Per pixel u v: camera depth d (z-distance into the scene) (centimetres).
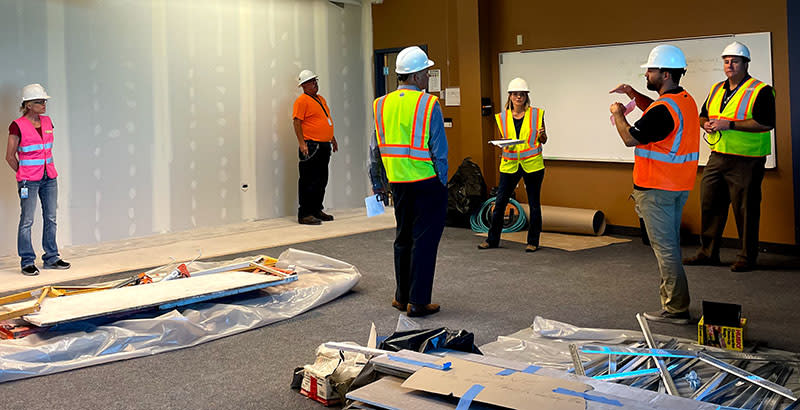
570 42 767
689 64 678
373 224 851
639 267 596
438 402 277
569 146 778
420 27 920
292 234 802
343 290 536
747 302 487
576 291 531
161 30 805
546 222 755
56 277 630
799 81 609
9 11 707
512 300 515
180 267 546
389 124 475
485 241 707
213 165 858
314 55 936
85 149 761
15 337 429
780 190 629
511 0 815
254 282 506
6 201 717
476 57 833
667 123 427
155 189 814
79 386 386
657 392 316
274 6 893
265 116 898
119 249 743
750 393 325
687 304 448
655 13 697
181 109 827
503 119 668
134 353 427
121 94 782
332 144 889
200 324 459
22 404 364
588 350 375
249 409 348
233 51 863
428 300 486
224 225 869
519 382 284
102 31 764
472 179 805
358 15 977
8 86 711
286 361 413
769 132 566
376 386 294
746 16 636
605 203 756
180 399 363
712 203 584
